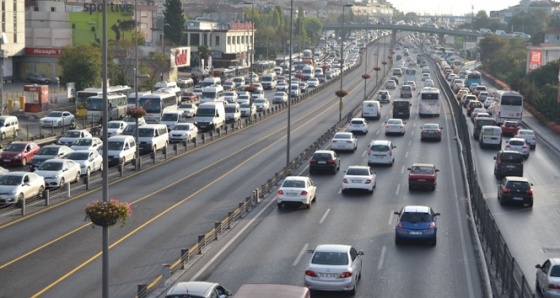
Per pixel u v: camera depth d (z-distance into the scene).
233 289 47.94
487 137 124.38
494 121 136.38
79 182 87.75
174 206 74.56
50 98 181.75
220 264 53.91
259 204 76.62
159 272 51.66
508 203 79.38
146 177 91.81
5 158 98.19
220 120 143.38
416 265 54.53
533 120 175.00
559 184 93.62
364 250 58.72
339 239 62.19
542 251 60.53
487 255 56.72
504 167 96.69
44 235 61.78
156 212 71.56
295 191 74.00
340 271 46.28
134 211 71.75
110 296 46.19
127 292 47.09
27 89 155.25
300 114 176.25
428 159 109.88
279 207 75.00
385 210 74.50
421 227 59.88
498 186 87.25
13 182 74.62
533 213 75.62
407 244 60.91
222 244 59.97
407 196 81.94
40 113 149.88
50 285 48.25
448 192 84.75
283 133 140.38
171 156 110.38
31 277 50.00
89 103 144.25
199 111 140.88
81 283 48.81
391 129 137.88
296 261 55.09
